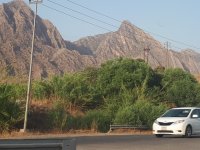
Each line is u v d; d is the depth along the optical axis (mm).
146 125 38094
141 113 38312
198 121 24938
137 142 20484
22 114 31609
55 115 34219
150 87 47531
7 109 30594
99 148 17047
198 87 50031
